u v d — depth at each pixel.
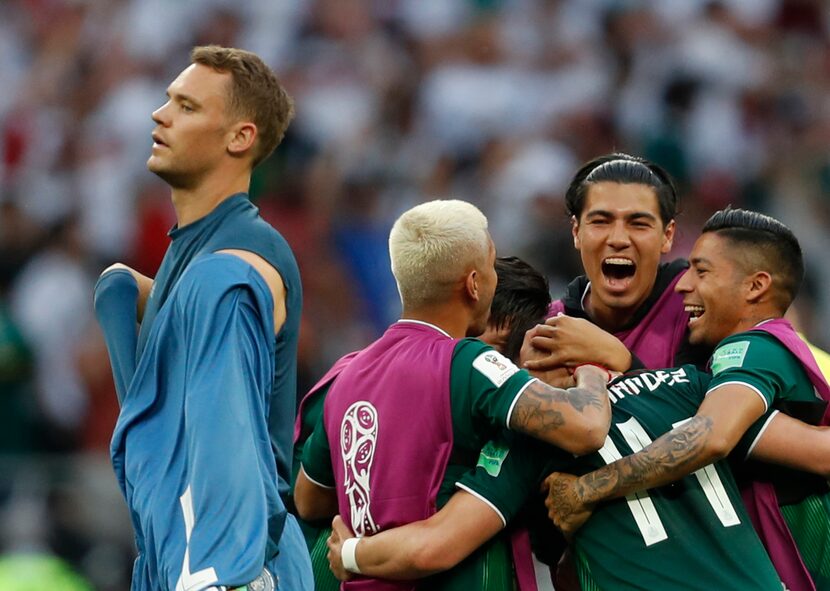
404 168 41.72
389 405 14.07
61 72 46.41
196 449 13.09
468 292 14.31
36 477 28.20
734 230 15.02
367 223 39.38
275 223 38.31
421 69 45.12
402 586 14.08
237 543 12.86
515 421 13.57
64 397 35.34
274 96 14.62
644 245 15.43
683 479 14.05
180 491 13.43
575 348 14.64
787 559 14.57
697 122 44.66
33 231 39.88
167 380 13.91
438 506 13.85
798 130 45.91
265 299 13.84
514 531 14.28
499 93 43.88
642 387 14.42
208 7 46.69
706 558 13.70
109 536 28.05
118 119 43.75
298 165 40.53
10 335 34.97
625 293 15.57
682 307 15.81
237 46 46.06
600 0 47.34
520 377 13.71
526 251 36.28
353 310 37.31
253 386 13.55
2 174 43.88
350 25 45.84
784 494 14.77
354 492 14.20
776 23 49.25
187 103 14.25
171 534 13.30
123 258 39.53
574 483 13.86
